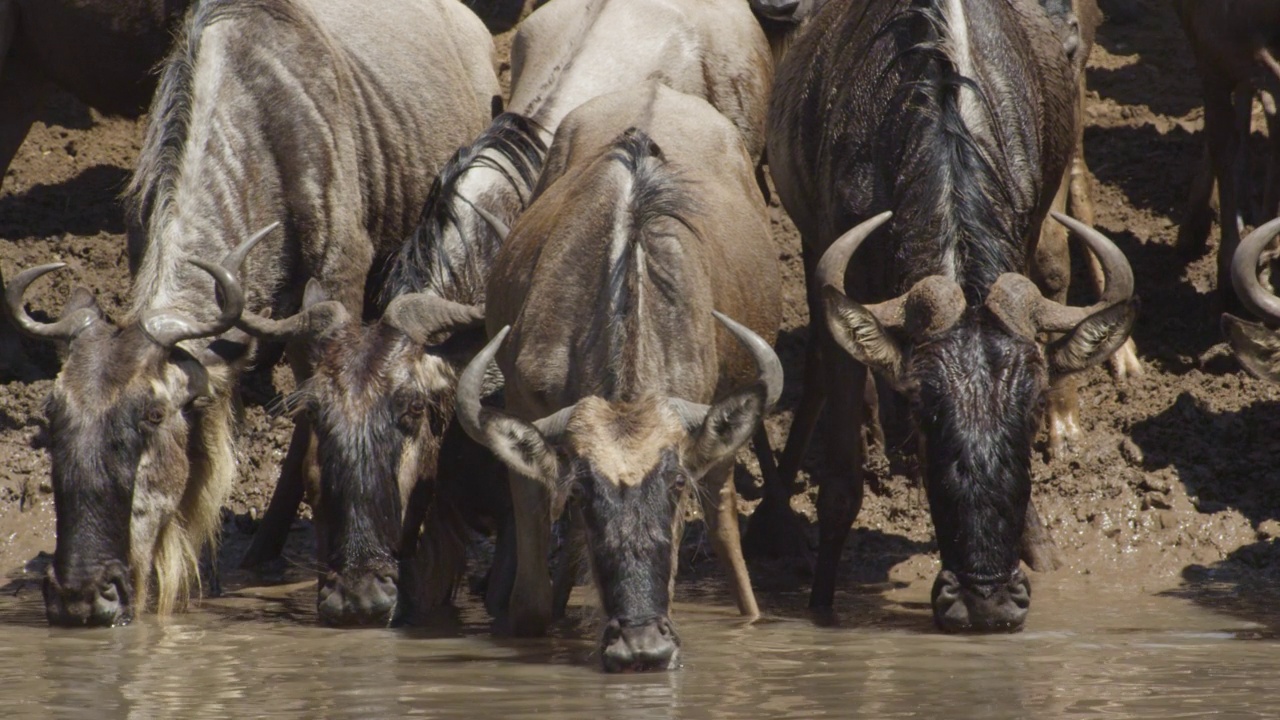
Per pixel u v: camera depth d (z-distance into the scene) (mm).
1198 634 26531
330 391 27609
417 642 26469
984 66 29641
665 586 22797
